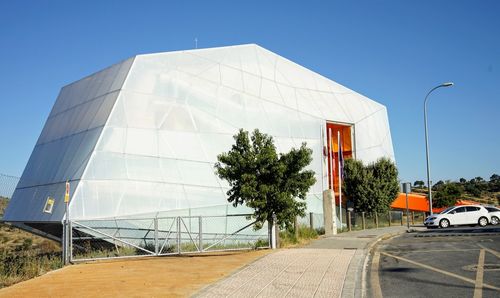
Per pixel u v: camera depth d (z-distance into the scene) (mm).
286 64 36719
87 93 30547
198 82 29922
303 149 18344
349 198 36750
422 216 52156
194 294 9688
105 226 22094
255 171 18203
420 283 10570
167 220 24219
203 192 26219
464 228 28859
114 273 13156
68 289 10727
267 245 19672
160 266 14414
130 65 27781
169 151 26312
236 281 11086
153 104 27234
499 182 92312
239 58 33469
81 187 22656
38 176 28688
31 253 21344
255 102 32375
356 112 40781
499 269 12000
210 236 24812
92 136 25469
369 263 14164
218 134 28953
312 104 36438
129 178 24172
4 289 11133
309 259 14672
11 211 28891
